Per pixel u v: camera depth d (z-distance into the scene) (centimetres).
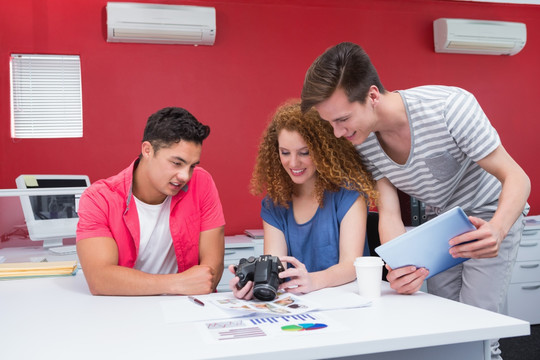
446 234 123
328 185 169
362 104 144
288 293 131
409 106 155
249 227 409
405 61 440
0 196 242
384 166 167
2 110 369
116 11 369
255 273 123
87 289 151
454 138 156
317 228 170
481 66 458
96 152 383
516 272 383
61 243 254
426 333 91
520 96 467
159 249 177
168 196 174
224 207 404
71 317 112
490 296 170
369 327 97
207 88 403
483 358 98
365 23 433
